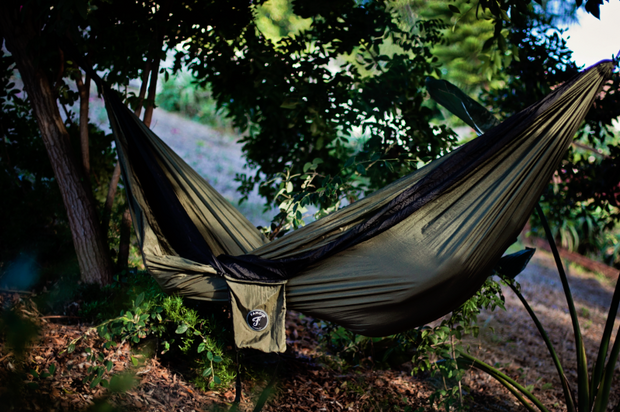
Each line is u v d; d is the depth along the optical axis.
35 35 3.34
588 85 2.50
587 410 2.89
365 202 2.79
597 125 4.39
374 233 2.52
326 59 4.30
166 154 3.21
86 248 3.64
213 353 2.84
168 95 13.68
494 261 2.56
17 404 2.28
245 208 8.68
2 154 4.24
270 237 3.57
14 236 3.89
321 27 4.29
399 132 4.42
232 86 4.91
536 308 7.00
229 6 4.01
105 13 3.62
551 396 4.05
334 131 4.77
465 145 2.56
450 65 8.73
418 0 5.24
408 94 4.47
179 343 3.09
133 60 3.78
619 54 3.88
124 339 2.89
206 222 3.25
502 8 2.92
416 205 2.50
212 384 2.77
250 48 4.25
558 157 2.56
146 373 2.89
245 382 3.14
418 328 3.22
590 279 9.69
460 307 2.95
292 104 4.14
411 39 4.39
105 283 3.71
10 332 2.80
